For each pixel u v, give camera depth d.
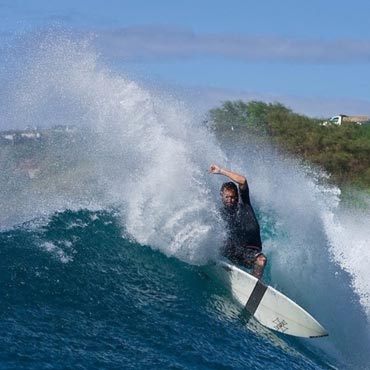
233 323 37.84
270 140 152.38
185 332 35.34
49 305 34.81
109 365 30.45
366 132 171.12
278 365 34.66
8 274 36.44
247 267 41.31
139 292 38.34
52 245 40.47
